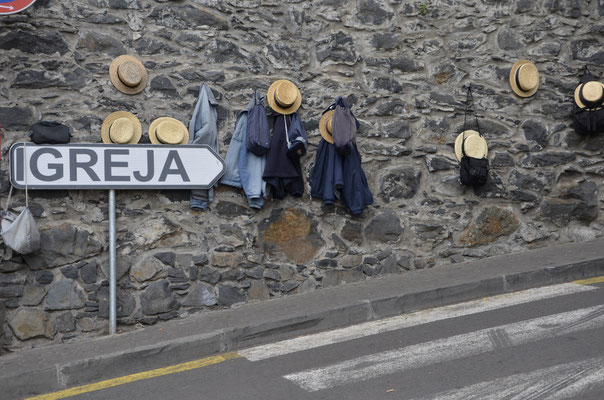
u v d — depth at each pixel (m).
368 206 7.80
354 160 7.52
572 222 8.62
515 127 8.43
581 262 7.44
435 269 7.84
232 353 5.84
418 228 7.96
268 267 7.39
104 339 6.37
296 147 7.21
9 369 5.39
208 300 7.14
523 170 8.43
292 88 7.40
